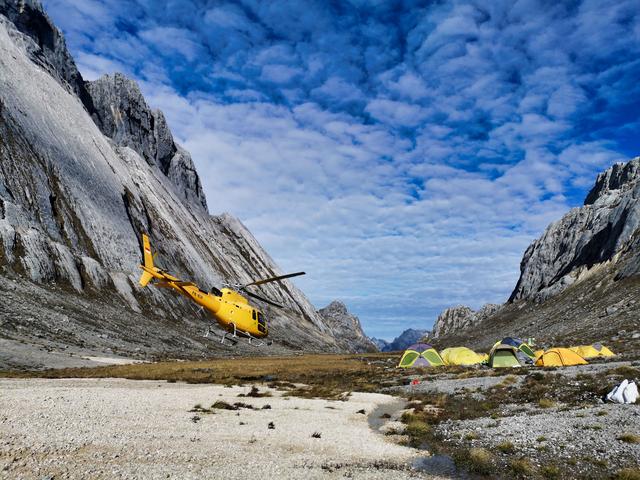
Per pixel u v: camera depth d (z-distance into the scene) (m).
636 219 113.56
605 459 12.90
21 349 41.53
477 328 142.12
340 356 102.06
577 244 137.25
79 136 114.75
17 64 107.94
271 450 14.19
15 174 83.12
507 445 14.56
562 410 19.67
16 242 72.25
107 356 52.25
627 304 76.56
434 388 29.45
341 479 11.49
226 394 27.23
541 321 102.56
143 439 14.22
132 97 172.75
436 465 13.29
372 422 20.19
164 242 127.50
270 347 120.19
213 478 10.85
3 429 13.73
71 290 75.50
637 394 19.67
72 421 15.84
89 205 99.75
